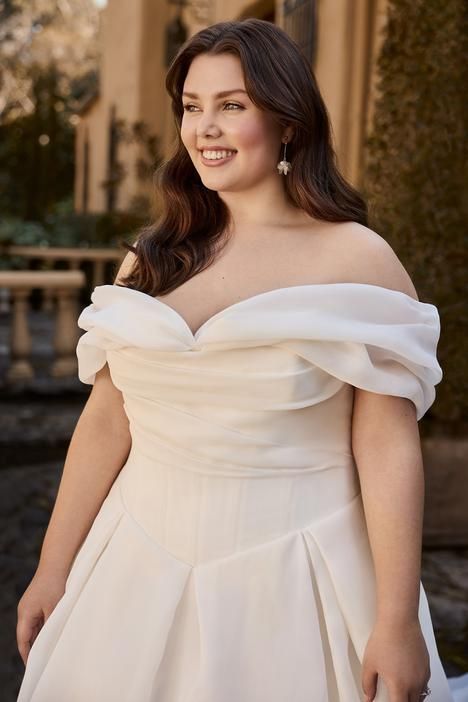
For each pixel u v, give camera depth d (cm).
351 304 132
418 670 131
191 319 146
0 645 297
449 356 371
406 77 364
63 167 2017
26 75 2078
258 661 137
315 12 604
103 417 162
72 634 149
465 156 363
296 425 138
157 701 142
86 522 163
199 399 138
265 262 145
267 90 138
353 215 148
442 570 354
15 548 387
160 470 144
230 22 144
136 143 1094
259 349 135
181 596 141
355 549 140
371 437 138
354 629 138
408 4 361
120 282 161
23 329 757
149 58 1225
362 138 535
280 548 137
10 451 554
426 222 363
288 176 146
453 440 375
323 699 136
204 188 156
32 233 1317
